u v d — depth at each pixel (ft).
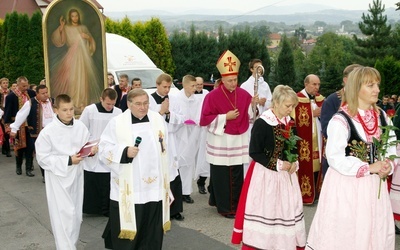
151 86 47.57
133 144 15.35
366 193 12.38
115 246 15.87
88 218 22.16
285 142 15.47
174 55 72.95
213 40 74.33
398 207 18.06
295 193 15.67
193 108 24.61
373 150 12.51
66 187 16.38
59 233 16.47
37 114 29.89
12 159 36.70
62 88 34.53
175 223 20.89
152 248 15.85
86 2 34.42
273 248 15.52
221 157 21.40
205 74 74.54
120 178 15.49
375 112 12.80
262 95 27.32
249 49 75.77
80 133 16.98
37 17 56.85
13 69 56.44
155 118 15.96
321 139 22.80
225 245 18.30
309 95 22.81
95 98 35.65
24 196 26.14
